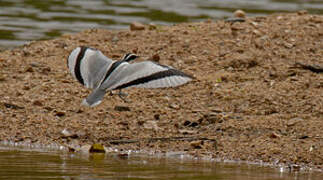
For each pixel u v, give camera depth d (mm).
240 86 15711
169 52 18000
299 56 17172
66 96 15703
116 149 13227
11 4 29516
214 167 11914
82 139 13781
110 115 14703
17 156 12398
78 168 11516
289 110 14469
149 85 9320
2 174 10938
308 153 12656
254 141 13312
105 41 19156
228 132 13773
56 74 16969
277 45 17875
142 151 13133
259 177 11219
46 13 27594
